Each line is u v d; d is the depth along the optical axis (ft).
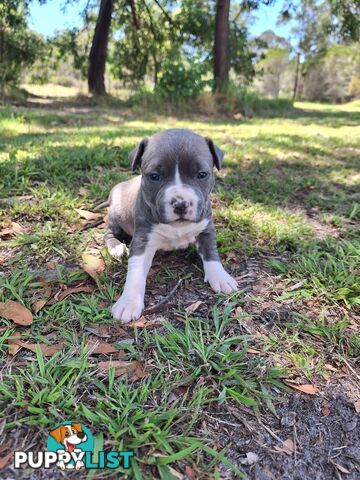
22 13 7.38
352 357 1.04
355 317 1.17
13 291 1.13
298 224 1.68
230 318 1.10
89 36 8.76
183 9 8.12
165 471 0.74
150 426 0.80
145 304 1.18
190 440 0.79
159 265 1.38
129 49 8.63
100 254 1.40
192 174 1.16
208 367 0.94
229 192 1.97
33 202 1.68
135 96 6.24
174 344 1.00
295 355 1.01
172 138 1.17
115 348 0.99
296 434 0.85
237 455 0.80
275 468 0.79
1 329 1.03
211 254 1.30
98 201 1.79
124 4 8.18
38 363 0.91
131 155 1.27
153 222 1.22
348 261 1.40
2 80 6.59
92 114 5.21
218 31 6.40
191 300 1.20
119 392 0.86
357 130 4.50
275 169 2.51
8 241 1.41
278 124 5.06
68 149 2.44
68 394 0.85
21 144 2.57
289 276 1.32
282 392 0.93
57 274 1.26
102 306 1.15
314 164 2.67
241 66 8.60
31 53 7.98
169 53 8.36
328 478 0.79
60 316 1.09
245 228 1.62
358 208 1.85
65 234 1.48
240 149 2.93
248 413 0.87
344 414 0.90
